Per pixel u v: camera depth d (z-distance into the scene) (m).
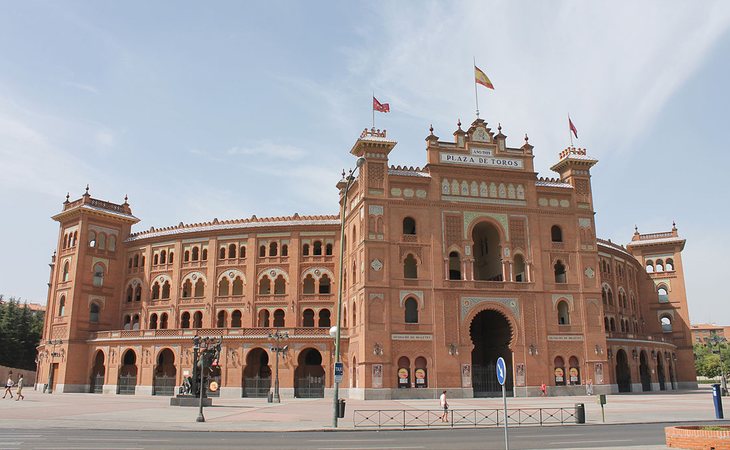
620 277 88.81
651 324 93.75
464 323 61.56
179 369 69.00
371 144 63.50
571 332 64.38
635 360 74.69
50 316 81.62
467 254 63.59
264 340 67.44
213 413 40.72
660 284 94.56
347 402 54.16
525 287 64.00
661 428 31.03
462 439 25.66
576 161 69.44
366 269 60.53
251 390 67.44
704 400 55.19
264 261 75.94
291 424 32.94
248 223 78.12
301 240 75.81
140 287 82.19
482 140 67.38
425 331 60.53
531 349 62.50
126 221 85.94
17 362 105.88
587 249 67.38
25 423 32.00
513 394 60.84
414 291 61.34
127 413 40.16
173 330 70.38
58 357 77.31
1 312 108.94
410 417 37.84
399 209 63.09
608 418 36.81
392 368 58.97
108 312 82.06
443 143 66.25
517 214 66.12
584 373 63.59
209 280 77.12
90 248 81.19
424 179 64.50
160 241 81.81
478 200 65.44
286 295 74.12
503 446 22.62
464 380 60.12
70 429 29.34
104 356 74.88
